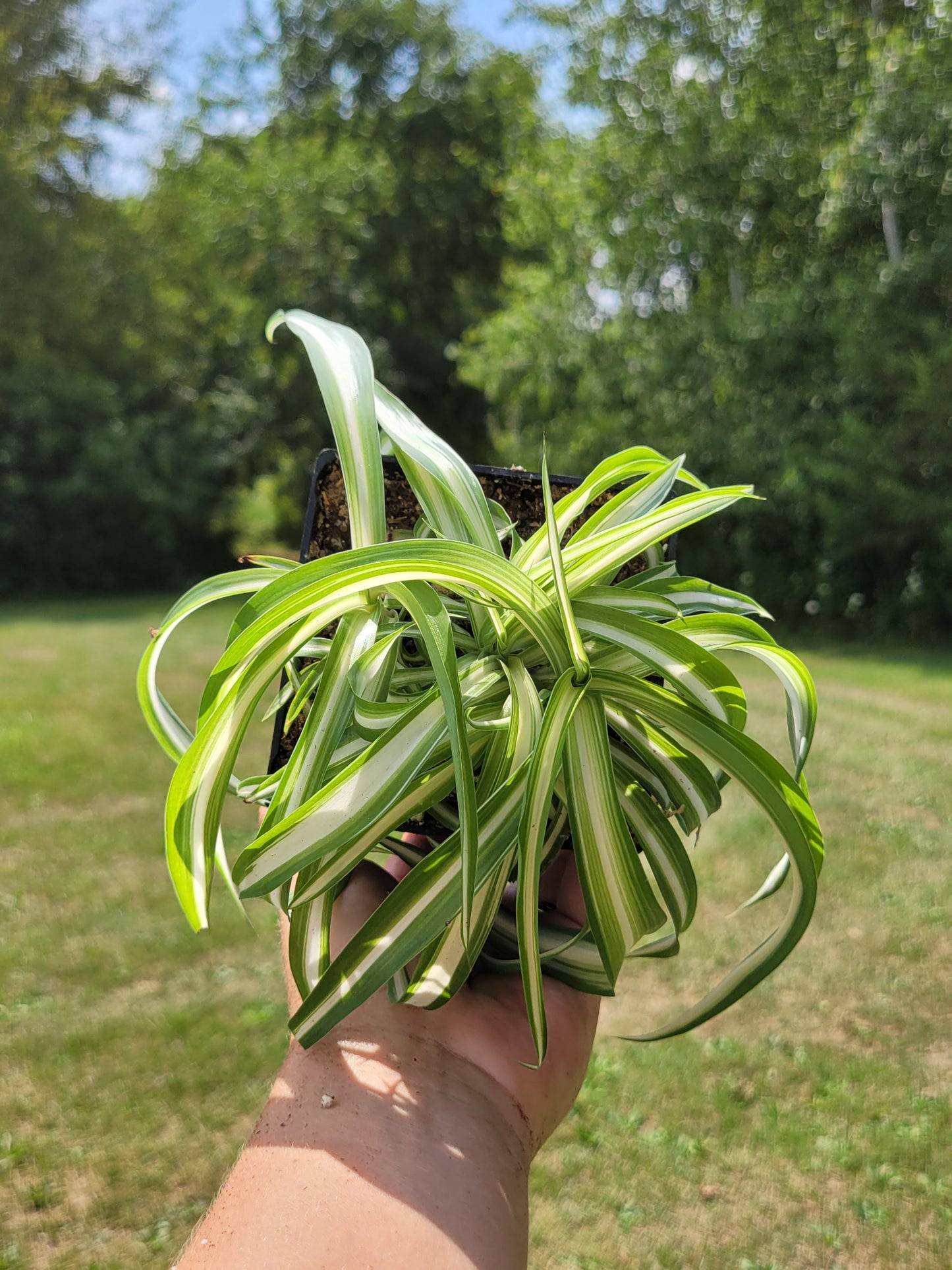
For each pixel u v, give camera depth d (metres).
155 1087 1.56
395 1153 0.45
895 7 6.11
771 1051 1.64
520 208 7.92
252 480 10.60
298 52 12.62
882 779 2.90
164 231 10.11
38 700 4.16
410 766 0.46
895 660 5.01
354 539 0.55
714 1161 1.41
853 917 2.06
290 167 10.36
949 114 5.26
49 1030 1.71
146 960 1.95
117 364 9.34
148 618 7.22
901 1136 1.44
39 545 8.93
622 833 0.49
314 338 0.60
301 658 0.67
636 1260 1.25
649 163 6.73
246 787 0.56
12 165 8.63
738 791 2.79
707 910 2.08
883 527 5.48
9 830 2.63
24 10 9.27
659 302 6.90
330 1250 0.40
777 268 6.80
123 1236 1.29
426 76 12.36
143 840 2.56
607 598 0.55
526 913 0.44
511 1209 0.45
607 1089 1.56
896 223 5.71
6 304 8.67
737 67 6.52
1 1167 1.41
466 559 0.46
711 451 6.27
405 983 0.54
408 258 11.94
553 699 0.46
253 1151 0.45
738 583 6.47
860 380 5.51
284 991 1.83
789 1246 1.27
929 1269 1.23
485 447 11.99
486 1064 0.52
